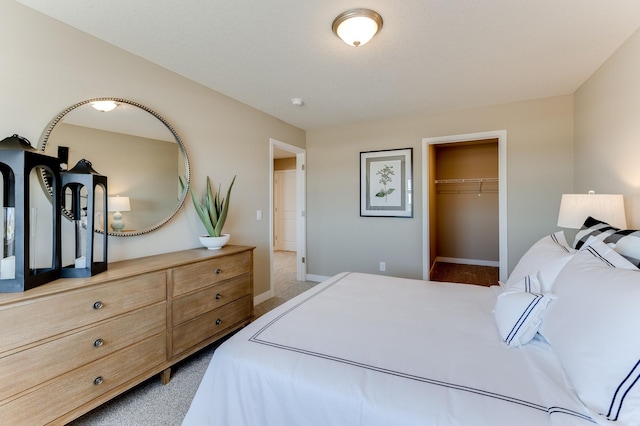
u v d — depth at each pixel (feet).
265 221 11.60
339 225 13.73
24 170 4.40
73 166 5.93
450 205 18.70
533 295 4.06
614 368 2.60
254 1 5.21
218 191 9.40
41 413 4.35
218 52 6.98
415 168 12.10
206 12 5.51
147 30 6.09
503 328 4.13
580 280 3.58
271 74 8.16
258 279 11.30
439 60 7.41
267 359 3.73
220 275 7.56
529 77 8.42
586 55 7.18
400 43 6.61
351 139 13.35
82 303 4.82
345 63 7.54
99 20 5.76
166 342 6.18
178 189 8.07
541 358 3.63
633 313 2.64
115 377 5.26
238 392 3.72
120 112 6.78
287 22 5.82
